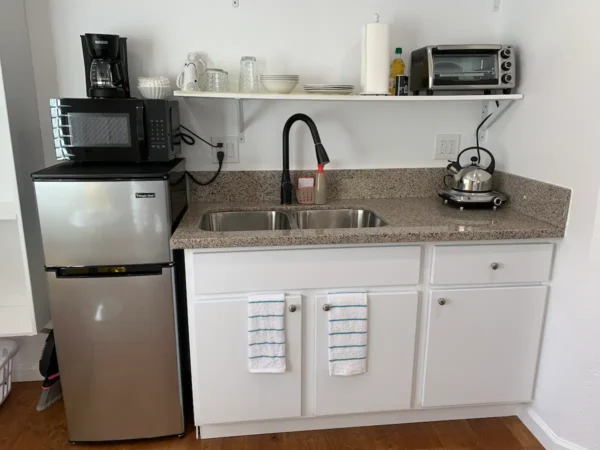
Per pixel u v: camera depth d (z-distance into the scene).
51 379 1.97
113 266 1.63
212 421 1.76
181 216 1.86
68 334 1.67
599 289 1.56
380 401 1.82
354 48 2.08
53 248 1.59
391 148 2.21
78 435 1.79
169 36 1.98
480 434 1.89
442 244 1.69
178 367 1.75
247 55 2.04
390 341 1.75
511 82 1.92
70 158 1.67
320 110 2.13
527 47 1.90
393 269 1.68
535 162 1.86
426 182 2.23
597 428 1.63
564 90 1.68
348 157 2.20
